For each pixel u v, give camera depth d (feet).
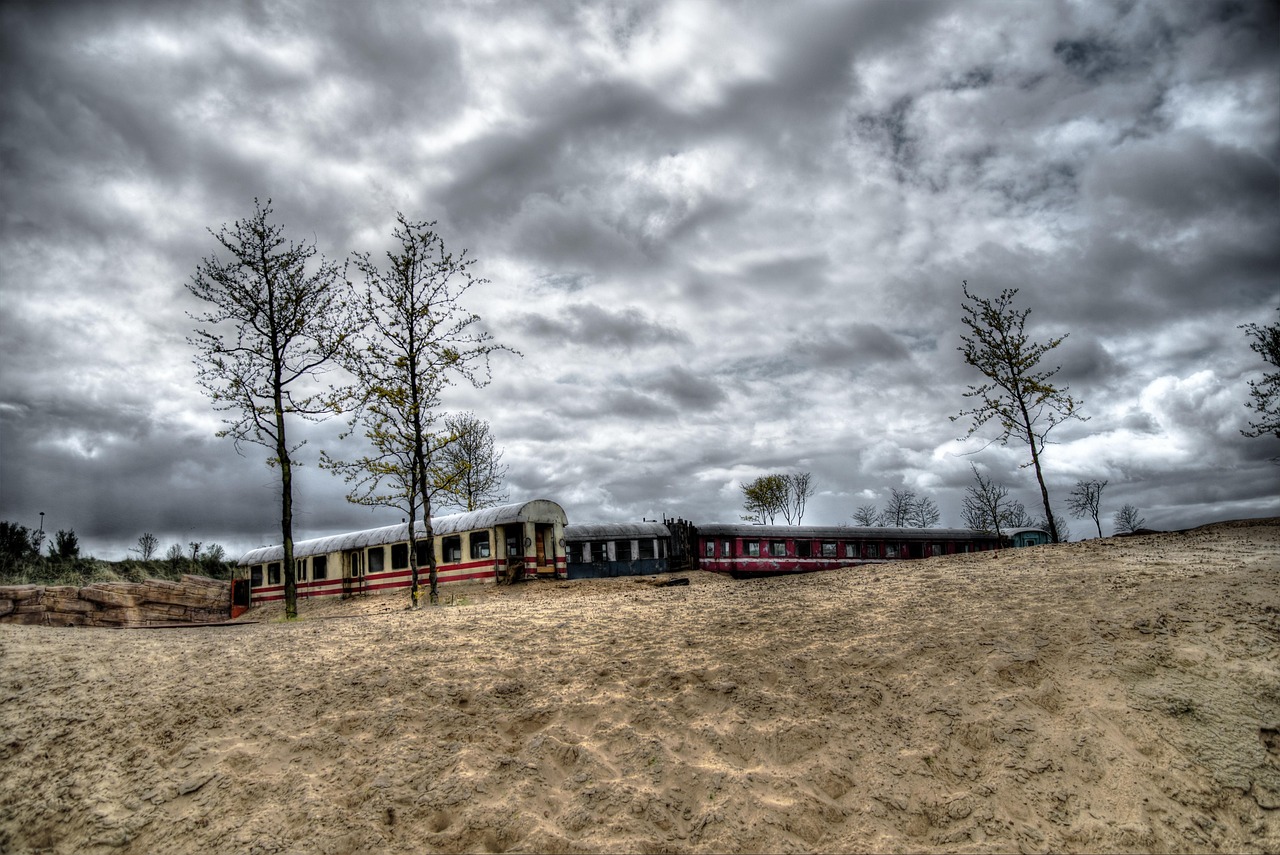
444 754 23.06
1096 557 42.32
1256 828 19.30
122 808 21.49
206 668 30.22
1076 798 20.39
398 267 75.51
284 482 64.75
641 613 38.04
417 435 73.77
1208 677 24.18
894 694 25.29
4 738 25.11
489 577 93.50
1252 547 39.52
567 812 20.39
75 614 81.56
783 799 20.68
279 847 19.47
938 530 113.70
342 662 30.35
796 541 106.42
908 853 18.88
